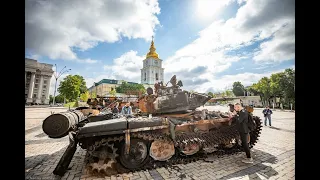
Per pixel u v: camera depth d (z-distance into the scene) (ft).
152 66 238.68
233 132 19.54
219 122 19.61
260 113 73.46
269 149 20.62
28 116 55.57
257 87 124.36
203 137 17.58
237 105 18.11
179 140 16.15
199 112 19.93
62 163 13.53
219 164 16.16
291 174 13.84
